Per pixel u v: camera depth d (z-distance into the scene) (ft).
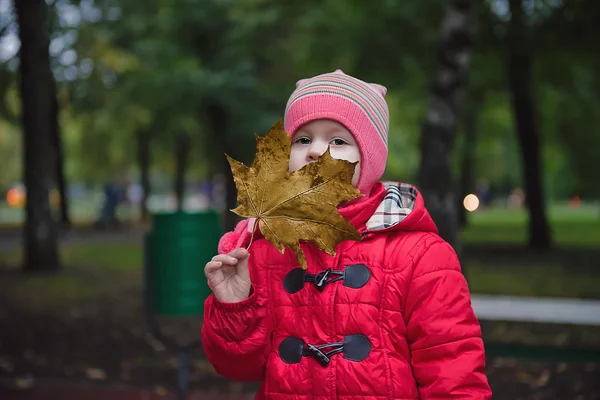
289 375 5.24
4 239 66.13
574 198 171.63
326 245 4.80
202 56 54.60
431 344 5.20
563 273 33.73
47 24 37.68
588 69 47.98
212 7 52.75
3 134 163.84
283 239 4.84
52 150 38.22
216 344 5.47
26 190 37.65
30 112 37.32
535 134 49.08
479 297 13.38
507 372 15.66
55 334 20.48
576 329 18.75
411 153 99.71
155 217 12.21
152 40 53.57
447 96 19.03
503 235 64.44
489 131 76.28
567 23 35.65
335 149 5.58
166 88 51.13
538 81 48.49
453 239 18.39
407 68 43.32
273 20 47.19
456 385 5.04
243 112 52.54
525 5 38.75
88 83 50.11
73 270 37.81
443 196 18.62
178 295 12.02
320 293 5.32
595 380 14.88
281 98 53.83
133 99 53.16
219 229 12.42
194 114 59.93
